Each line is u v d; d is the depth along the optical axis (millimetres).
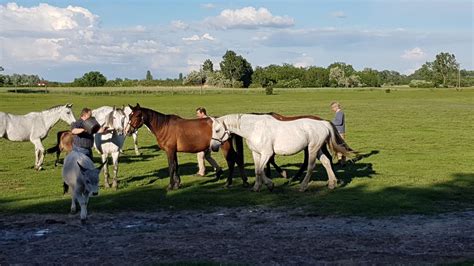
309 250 9633
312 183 15875
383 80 191125
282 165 20141
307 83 155625
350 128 34719
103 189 15500
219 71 153375
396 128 34438
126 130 14812
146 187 15758
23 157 23516
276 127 14344
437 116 44094
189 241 10328
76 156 11539
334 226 11398
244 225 11586
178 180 15453
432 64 162875
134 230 11242
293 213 12562
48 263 9047
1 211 12984
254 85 150000
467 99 76125
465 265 8383
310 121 14641
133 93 99938
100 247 9984
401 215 12258
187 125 15188
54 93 95438
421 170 18328
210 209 13094
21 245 10195
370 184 15688
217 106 60094
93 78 151375
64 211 12930
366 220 11859
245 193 14727
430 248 9750
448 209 12773
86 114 12992
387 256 9219
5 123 19125
